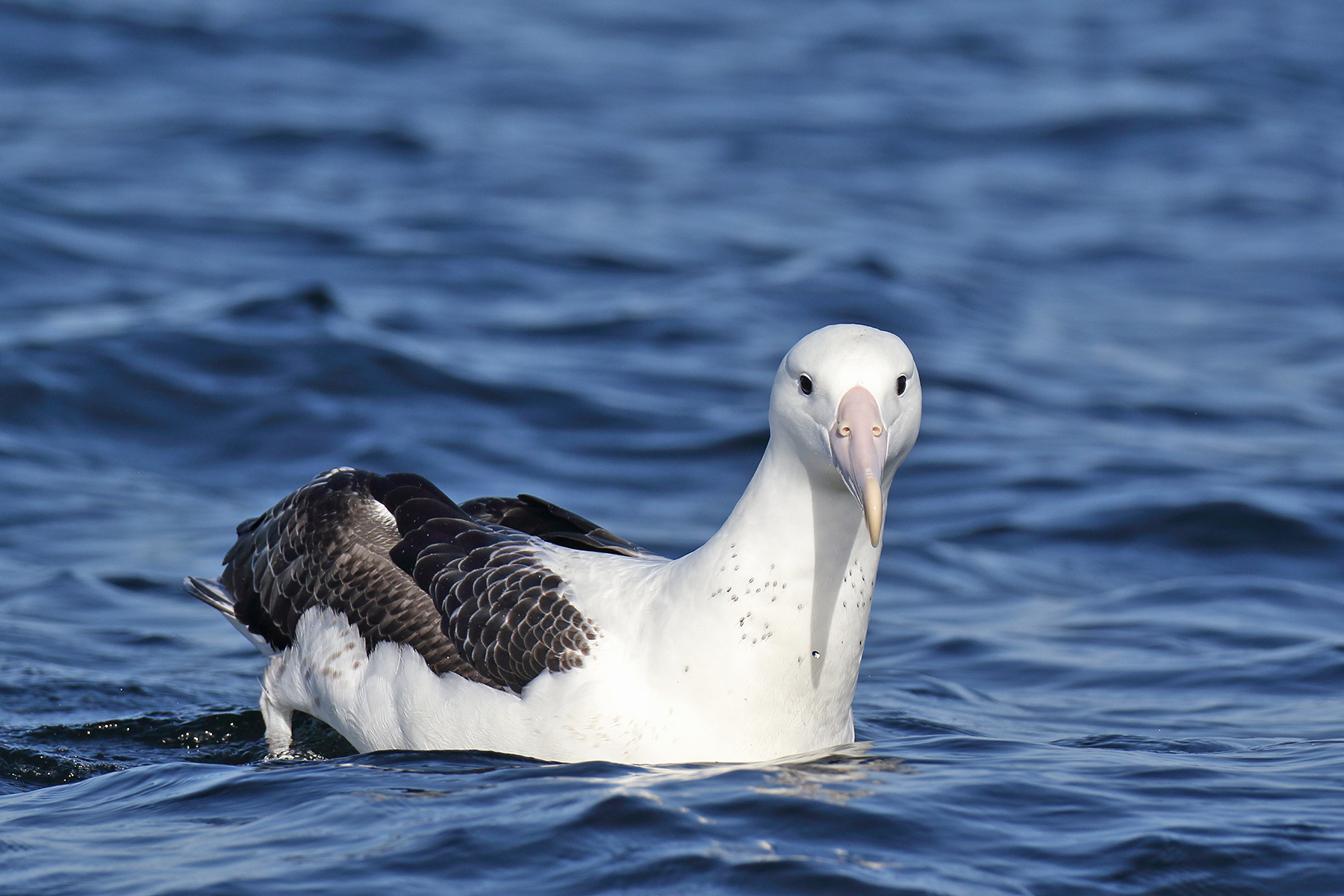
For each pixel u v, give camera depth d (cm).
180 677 996
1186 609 1188
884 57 4316
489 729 771
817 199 2923
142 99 3275
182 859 618
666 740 742
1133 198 3109
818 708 755
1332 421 1795
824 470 711
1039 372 1966
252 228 2397
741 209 2789
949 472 1580
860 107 3734
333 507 898
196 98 3322
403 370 1728
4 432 1515
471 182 2845
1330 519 1424
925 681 1006
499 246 2397
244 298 1903
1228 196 3139
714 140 3359
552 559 805
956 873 602
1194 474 1559
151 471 1490
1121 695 973
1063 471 1572
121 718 914
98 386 1625
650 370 1859
